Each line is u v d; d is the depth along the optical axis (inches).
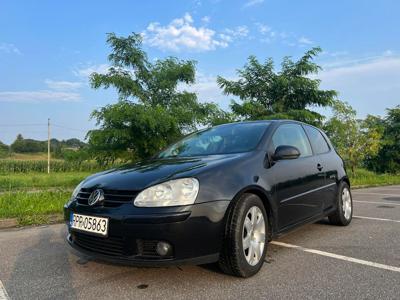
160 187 122.9
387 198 410.3
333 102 560.1
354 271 141.4
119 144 384.2
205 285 127.1
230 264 129.0
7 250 183.2
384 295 118.3
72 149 399.9
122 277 137.2
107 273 142.4
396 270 142.4
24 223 254.1
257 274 137.6
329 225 229.0
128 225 119.9
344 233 207.2
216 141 175.5
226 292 121.2
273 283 128.7
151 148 383.6
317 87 552.4
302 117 528.1
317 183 190.1
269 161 155.1
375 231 212.8
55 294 124.0
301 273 139.0
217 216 124.4
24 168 1621.6
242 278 132.8
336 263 151.5
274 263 151.3
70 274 143.2
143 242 120.4
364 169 1037.8
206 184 126.2
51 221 265.9
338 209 218.8
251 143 163.0
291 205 162.2
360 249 173.0
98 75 393.1
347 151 756.6
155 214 118.0
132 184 127.7
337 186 219.0
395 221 247.0
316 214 190.2
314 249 172.9
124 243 121.3
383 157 1030.4
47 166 1658.5
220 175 131.6
